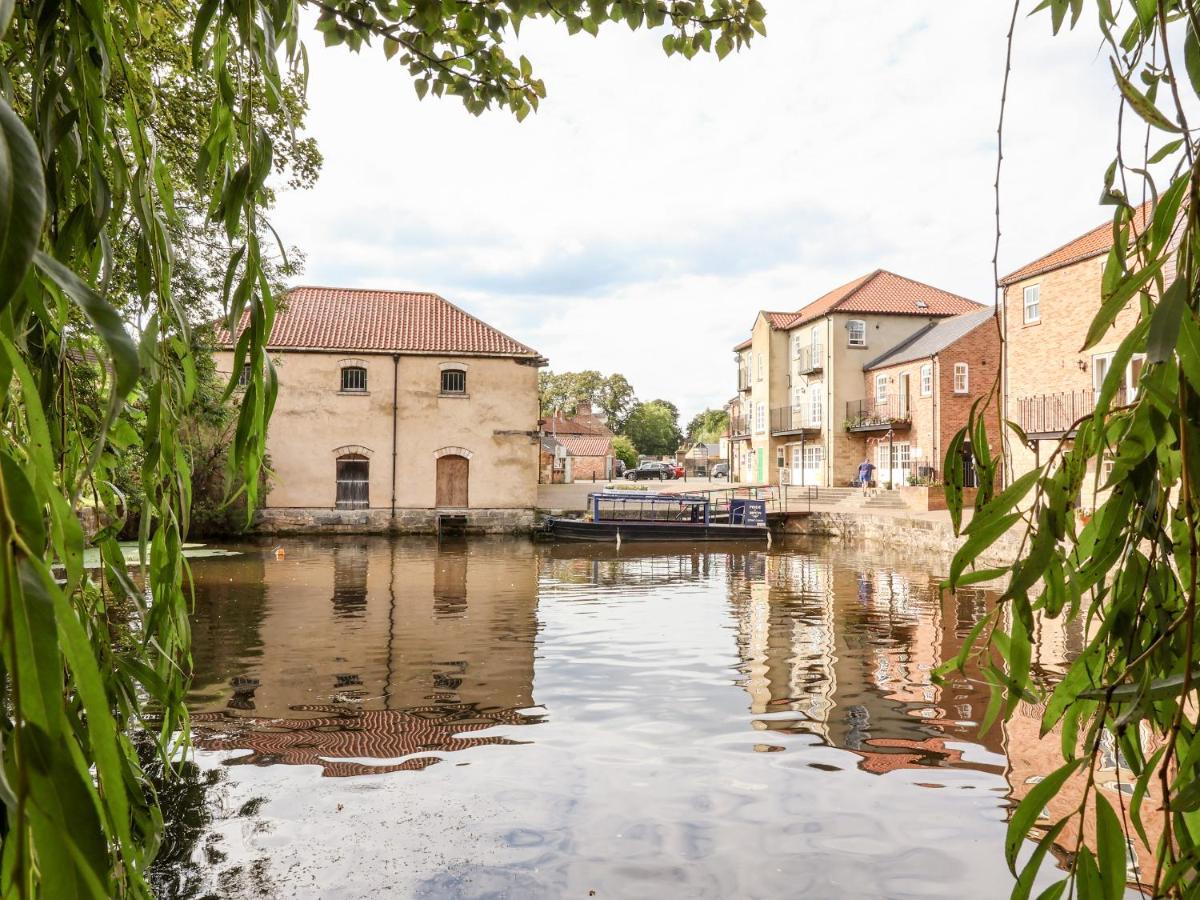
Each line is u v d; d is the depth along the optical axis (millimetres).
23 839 551
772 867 3699
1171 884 957
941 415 29031
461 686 7141
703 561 19641
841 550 22719
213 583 14180
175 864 3658
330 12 3025
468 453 27625
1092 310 19031
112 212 1546
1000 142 1193
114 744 650
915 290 36562
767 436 39344
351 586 14109
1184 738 1126
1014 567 1140
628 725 5938
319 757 5160
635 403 100375
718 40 3363
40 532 595
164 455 1646
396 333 28328
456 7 3131
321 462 26672
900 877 3588
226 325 1474
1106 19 1229
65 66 1417
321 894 3406
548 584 14836
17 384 1358
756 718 6137
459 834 4023
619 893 3457
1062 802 4152
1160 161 1229
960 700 6637
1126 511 1180
